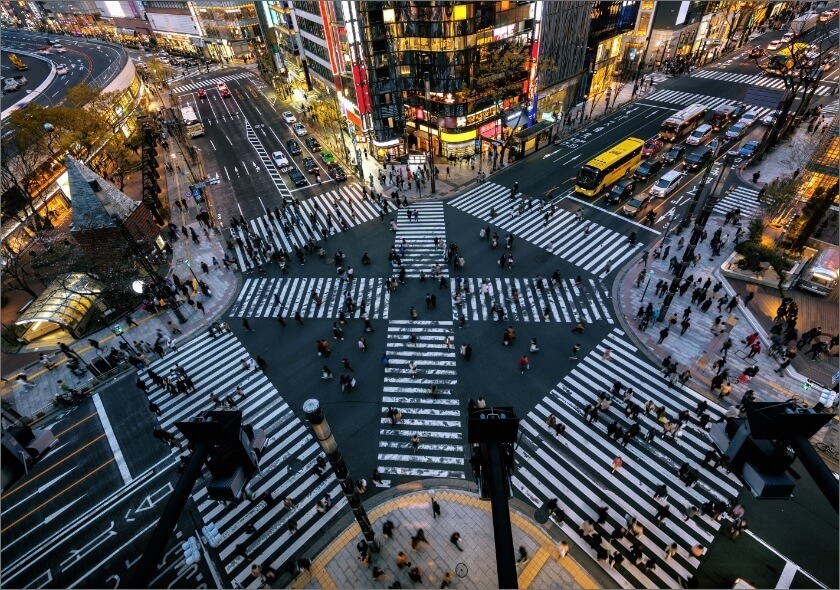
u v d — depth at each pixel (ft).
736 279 112.47
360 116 177.78
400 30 160.86
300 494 76.64
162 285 114.32
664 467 76.38
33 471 86.07
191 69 376.68
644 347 98.22
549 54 188.14
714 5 256.32
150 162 184.24
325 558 67.92
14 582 69.97
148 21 442.91
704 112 192.85
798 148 150.82
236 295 123.54
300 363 101.14
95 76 282.36
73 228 119.03
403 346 102.68
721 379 85.30
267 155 207.21
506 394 90.07
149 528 74.79
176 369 102.53
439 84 166.30
